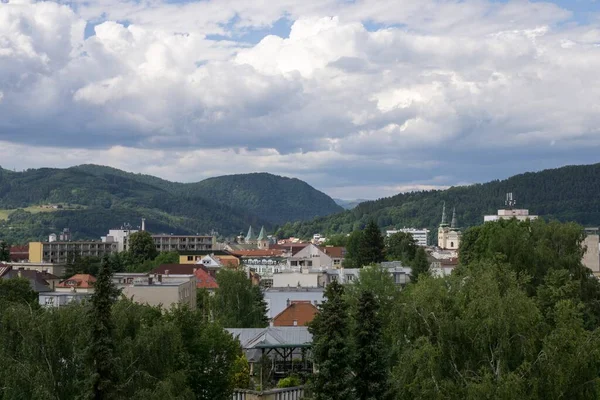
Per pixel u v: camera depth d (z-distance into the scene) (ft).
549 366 201.57
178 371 221.05
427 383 202.08
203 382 270.05
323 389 226.38
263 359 341.62
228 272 504.43
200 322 279.69
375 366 224.94
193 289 543.80
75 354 206.90
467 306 220.84
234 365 295.28
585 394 203.72
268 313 564.71
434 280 237.25
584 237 379.96
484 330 209.46
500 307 210.38
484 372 200.85
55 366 210.79
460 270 267.80
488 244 387.96
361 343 227.61
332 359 224.74
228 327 433.89
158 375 215.92
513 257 354.54
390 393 219.20
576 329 216.95
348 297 347.15
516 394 192.44
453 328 213.66
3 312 216.54
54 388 205.36
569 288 291.99
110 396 203.10
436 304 222.07
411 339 223.10
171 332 220.84
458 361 212.64
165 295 467.52
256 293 514.68
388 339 238.48
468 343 213.46
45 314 216.95
